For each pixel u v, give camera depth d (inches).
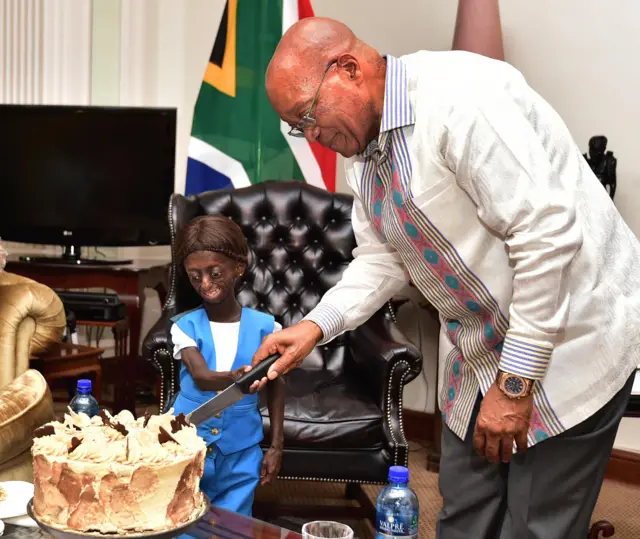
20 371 109.0
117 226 176.4
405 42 162.9
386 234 65.7
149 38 191.0
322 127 59.5
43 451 52.7
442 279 63.1
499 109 55.2
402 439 104.8
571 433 61.3
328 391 111.8
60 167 175.2
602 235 60.2
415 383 164.4
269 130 160.4
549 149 58.4
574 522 63.5
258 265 131.2
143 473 51.3
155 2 191.3
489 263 60.4
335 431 103.7
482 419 58.2
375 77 58.9
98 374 145.1
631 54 137.7
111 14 189.5
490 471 66.9
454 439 69.1
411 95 58.7
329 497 130.3
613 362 60.1
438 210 59.3
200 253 83.2
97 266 163.0
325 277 130.5
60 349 143.5
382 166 62.2
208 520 60.7
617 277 60.9
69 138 174.4
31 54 190.2
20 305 108.7
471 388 66.2
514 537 64.4
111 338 193.9
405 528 65.4
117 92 190.7
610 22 139.6
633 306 60.9
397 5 163.3
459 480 68.7
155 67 192.5
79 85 189.0
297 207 131.9
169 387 108.1
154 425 58.2
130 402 163.5
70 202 175.8
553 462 61.9
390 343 109.2
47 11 189.0
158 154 174.7
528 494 62.9
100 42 189.8
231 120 160.6
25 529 60.4
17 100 191.5
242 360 85.9
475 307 62.7
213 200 128.7
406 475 61.7
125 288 162.7
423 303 156.4
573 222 54.5
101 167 175.0
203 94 161.0
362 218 72.7
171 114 173.8
